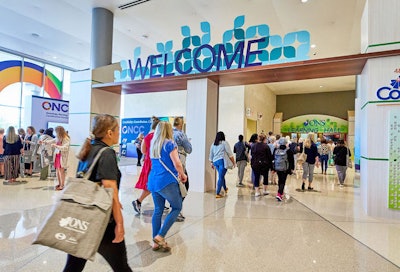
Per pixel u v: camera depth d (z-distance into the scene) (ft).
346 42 31.63
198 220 12.55
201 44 20.10
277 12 25.23
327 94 59.72
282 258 8.57
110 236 4.91
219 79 20.06
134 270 7.54
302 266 8.05
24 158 24.47
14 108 40.24
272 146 24.27
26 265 7.73
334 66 15.78
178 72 20.39
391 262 8.41
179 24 29.35
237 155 23.57
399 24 13.70
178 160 8.51
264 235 10.68
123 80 23.54
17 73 40.70
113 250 4.97
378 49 13.99
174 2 24.68
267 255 8.78
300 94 61.82
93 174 4.83
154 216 9.00
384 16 13.97
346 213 14.35
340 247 9.57
